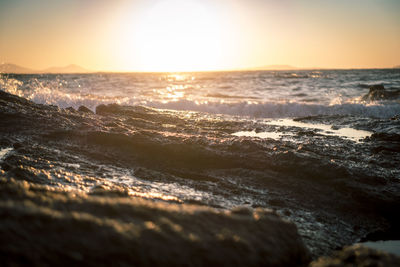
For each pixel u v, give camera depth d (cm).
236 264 158
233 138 632
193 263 146
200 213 194
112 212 175
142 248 140
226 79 5634
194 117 1100
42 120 730
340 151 618
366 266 175
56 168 462
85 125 721
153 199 360
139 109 1171
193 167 530
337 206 405
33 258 118
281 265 181
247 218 207
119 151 590
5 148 566
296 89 3075
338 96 2331
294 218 370
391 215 393
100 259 128
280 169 496
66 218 141
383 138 748
